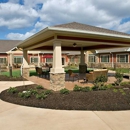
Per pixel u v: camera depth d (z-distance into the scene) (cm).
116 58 2803
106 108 537
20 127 398
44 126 403
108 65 2948
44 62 3347
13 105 588
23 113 502
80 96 625
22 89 821
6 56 2936
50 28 731
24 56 1530
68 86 952
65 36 861
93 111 517
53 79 835
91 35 904
